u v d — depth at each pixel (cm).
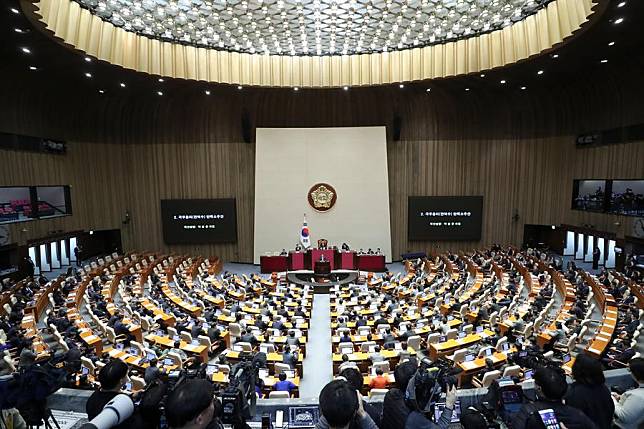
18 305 1471
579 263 2406
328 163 2675
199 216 2695
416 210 2711
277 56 2283
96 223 2545
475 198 2672
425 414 265
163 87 2367
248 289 1925
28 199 2205
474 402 515
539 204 2581
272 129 2669
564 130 2453
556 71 2105
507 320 1333
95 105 2492
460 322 1400
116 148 2620
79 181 2444
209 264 2464
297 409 495
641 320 1319
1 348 1040
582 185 2369
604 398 293
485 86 2452
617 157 2092
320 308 1862
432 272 2269
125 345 1241
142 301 1605
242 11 1644
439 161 2709
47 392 384
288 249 2692
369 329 1333
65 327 1255
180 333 1243
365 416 253
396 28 1828
